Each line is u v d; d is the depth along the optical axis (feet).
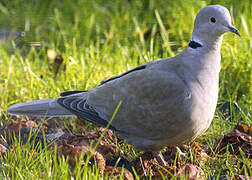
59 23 50.19
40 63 43.01
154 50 43.27
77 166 23.44
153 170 25.50
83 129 30.99
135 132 26.27
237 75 36.70
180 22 46.85
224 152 27.45
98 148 26.91
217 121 30.60
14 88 37.50
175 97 24.61
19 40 49.70
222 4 47.42
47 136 29.58
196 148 27.48
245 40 39.50
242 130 28.63
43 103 28.43
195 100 24.35
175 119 24.84
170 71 25.38
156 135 25.79
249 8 45.98
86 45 46.01
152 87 25.23
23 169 24.30
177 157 26.35
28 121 31.14
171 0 50.49
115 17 50.85
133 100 25.79
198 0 48.57
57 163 25.31
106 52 42.06
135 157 27.40
